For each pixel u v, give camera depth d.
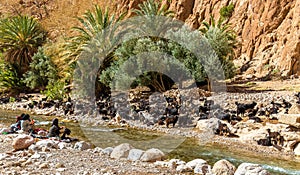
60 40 41.03
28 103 30.64
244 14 44.03
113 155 10.38
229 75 31.33
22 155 9.83
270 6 40.75
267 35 39.78
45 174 7.86
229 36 34.41
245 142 15.12
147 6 37.12
